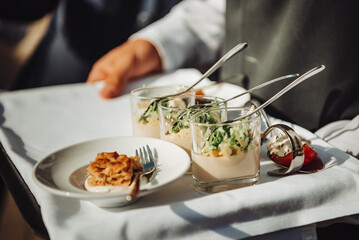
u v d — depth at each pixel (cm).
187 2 119
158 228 37
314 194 40
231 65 82
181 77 88
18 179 49
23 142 60
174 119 48
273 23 67
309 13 60
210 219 38
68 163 45
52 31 160
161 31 104
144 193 37
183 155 43
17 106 78
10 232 97
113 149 48
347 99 58
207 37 110
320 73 60
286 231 41
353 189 42
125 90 85
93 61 160
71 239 36
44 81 155
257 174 43
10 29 159
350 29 56
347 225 46
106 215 39
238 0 75
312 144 51
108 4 158
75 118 71
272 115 71
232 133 41
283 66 66
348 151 50
